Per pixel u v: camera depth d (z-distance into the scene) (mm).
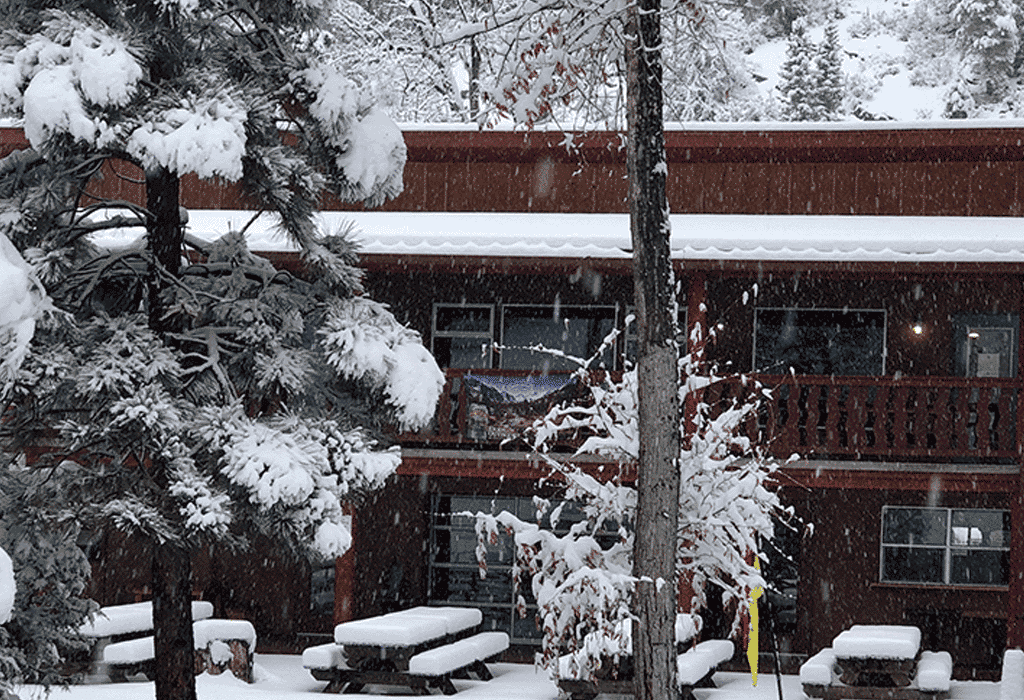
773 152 20156
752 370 20172
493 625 20406
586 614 11086
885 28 87375
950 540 19469
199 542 10570
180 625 11422
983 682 17922
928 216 20031
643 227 10164
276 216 12672
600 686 15516
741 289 20281
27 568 11867
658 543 10102
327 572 20734
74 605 12617
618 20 10438
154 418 10219
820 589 19625
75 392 10500
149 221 12188
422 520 20531
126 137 10336
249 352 12008
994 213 19906
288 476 10414
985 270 17094
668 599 10070
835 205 20328
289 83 11844
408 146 20688
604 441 11859
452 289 20906
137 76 10250
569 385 18344
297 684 16984
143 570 20297
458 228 19266
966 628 19125
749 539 11539
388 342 11680
